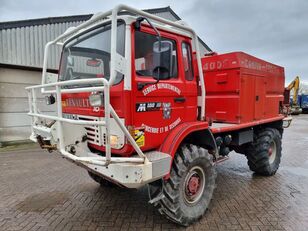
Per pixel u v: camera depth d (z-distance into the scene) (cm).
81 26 331
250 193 448
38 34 980
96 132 295
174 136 309
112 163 254
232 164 645
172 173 311
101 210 384
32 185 494
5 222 350
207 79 477
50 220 355
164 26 311
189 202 339
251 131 500
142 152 269
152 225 339
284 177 540
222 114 459
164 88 306
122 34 272
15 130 945
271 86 558
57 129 289
